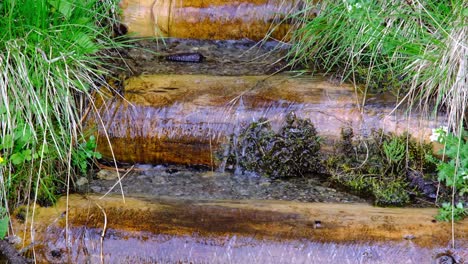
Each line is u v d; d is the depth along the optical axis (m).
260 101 3.88
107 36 4.11
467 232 3.57
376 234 3.57
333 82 3.94
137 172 3.90
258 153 3.88
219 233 3.58
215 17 4.22
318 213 3.64
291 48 4.15
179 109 3.88
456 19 3.87
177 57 4.12
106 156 3.91
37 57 3.82
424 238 3.56
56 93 3.82
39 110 3.80
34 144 3.76
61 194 3.76
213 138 3.88
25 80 3.78
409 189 3.80
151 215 3.64
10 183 3.72
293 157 3.88
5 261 3.59
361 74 3.95
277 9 4.19
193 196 3.79
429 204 3.75
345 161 3.86
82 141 3.87
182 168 3.92
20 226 3.65
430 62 3.87
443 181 3.79
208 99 3.89
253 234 3.58
